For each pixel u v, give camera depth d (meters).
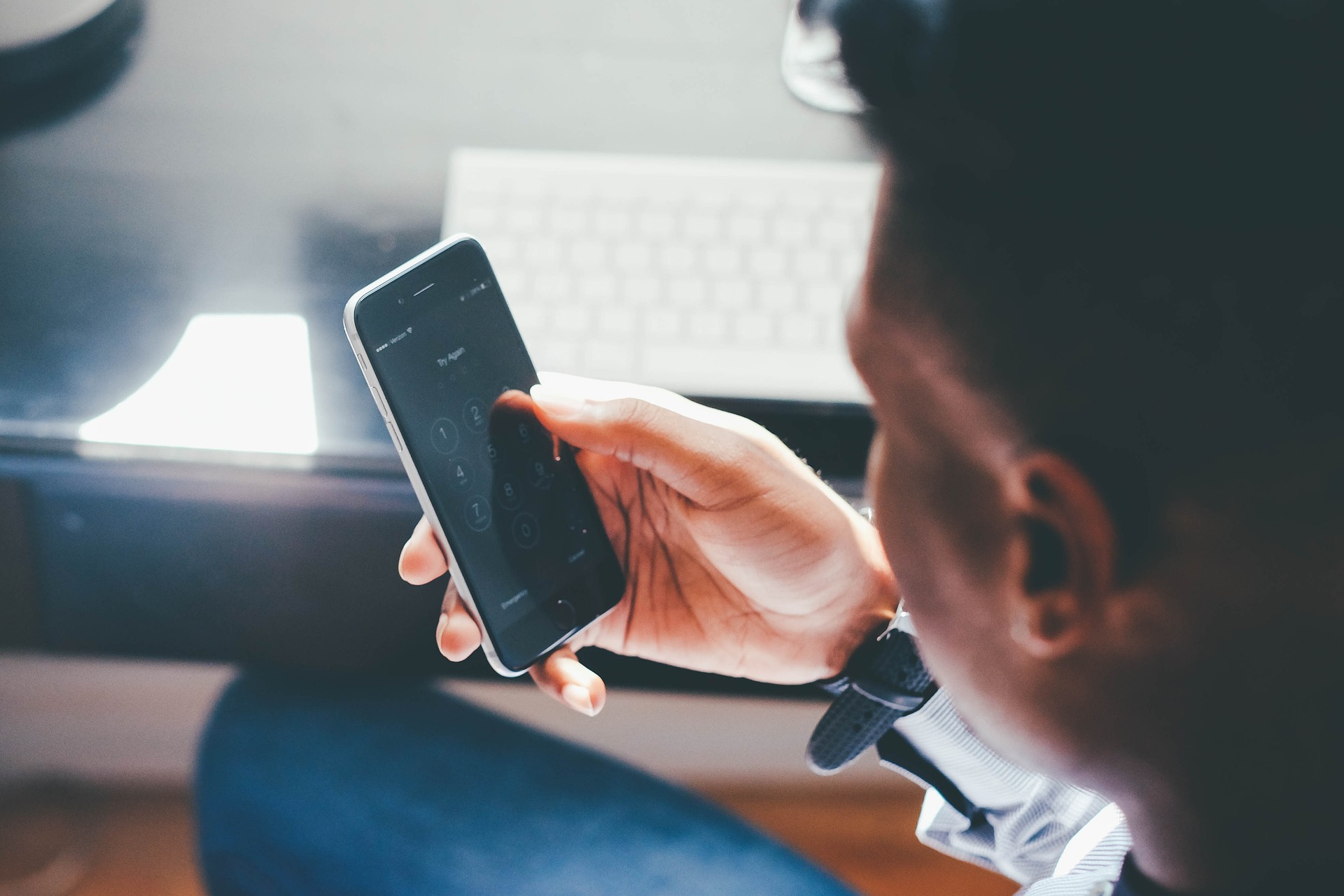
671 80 0.78
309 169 0.74
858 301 0.28
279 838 0.69
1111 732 0.28
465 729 0.74
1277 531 0.23
